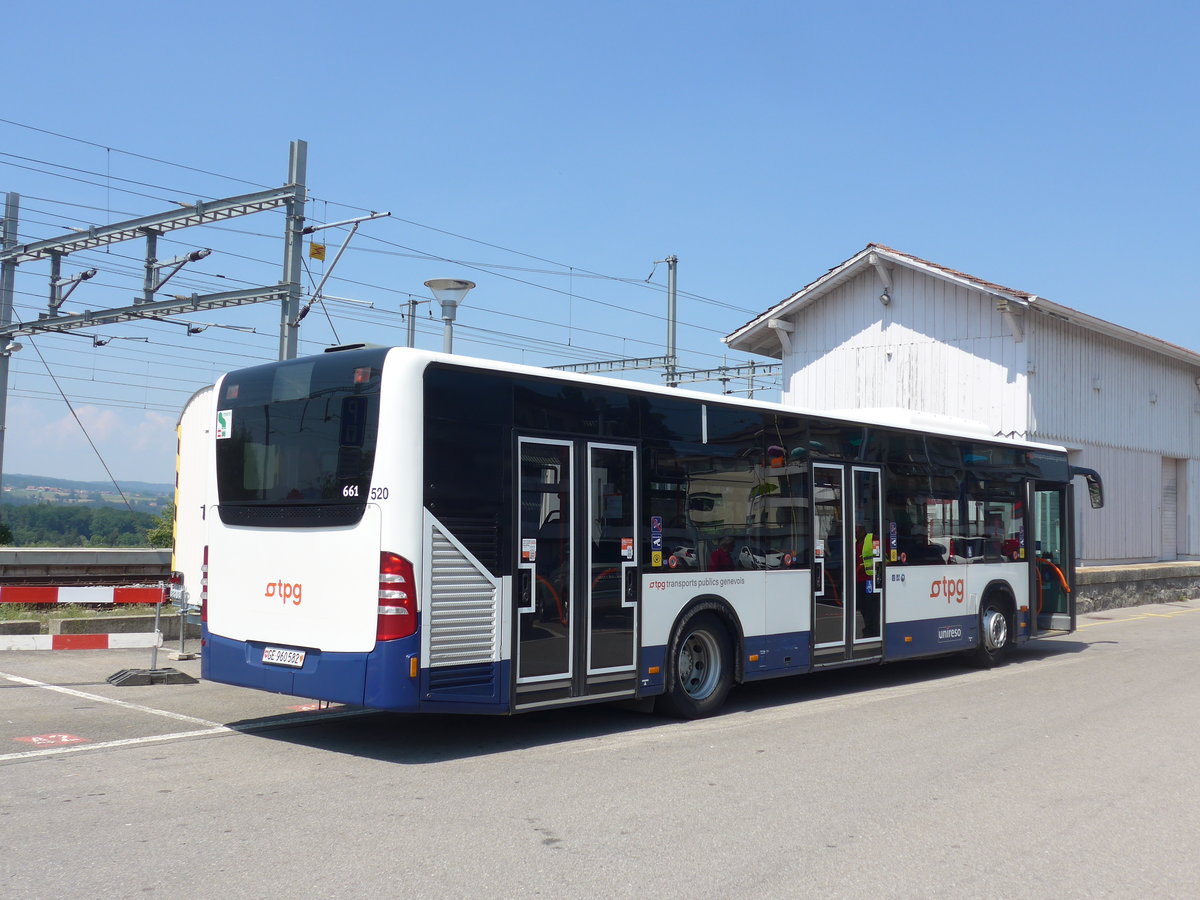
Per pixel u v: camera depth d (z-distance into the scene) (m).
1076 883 5.29
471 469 7.85
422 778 7.18
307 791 6.75
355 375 7.78
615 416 8.97
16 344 30.19
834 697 11.29
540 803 6.57
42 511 65.75
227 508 8.58
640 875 5.24
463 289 14.56
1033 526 14.78
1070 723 9.67
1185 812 6.64
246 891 4.88
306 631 7.85
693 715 9.74
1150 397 26.25
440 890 4.96
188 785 6.84
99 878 5.02
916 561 12.45
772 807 6.57
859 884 5.18
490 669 7.86
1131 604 23.98
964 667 13.91
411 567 7.43
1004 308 21.36
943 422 13.41
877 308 23.97
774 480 10.63
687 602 9.55
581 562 8.59
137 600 10.90
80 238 26.94
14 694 10.10
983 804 6.74
